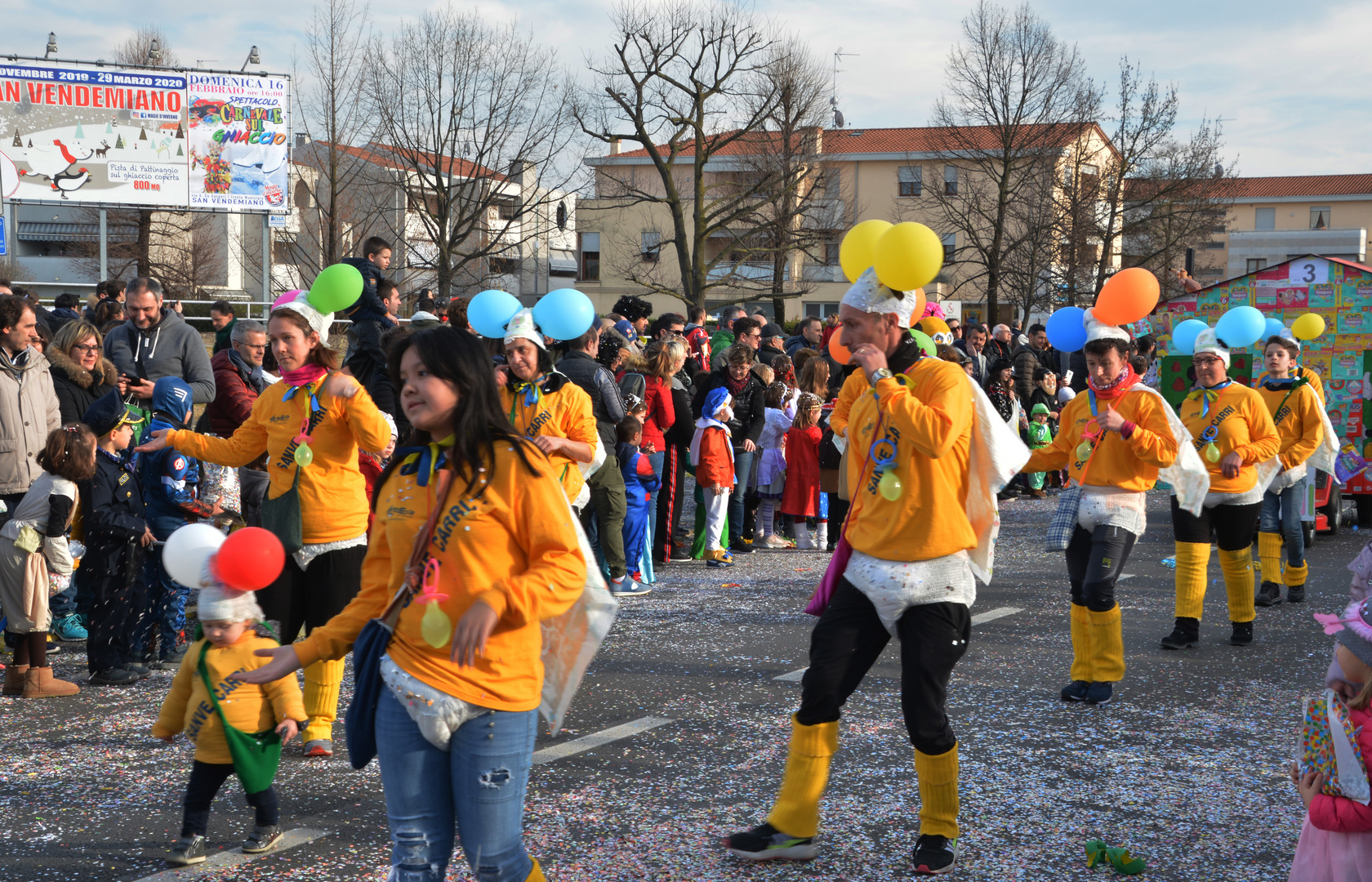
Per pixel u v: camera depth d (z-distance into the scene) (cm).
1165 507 1394
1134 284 565
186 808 374
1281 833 410
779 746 500
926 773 376
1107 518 565
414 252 3881
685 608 794
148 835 399
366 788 445
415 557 265
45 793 439
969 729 528
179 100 2464
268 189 2547
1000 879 370
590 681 604
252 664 372
